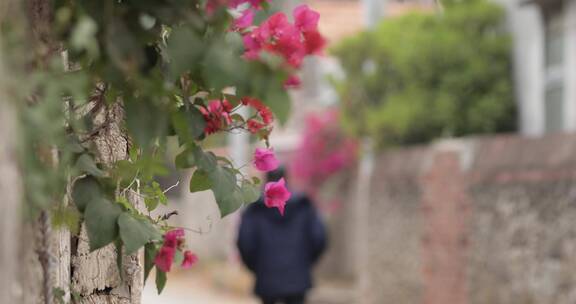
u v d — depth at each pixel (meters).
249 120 2.65
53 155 1.97
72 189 2.41
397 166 13.12
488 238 10.54
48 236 1.95
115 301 2.90
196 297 19.08
